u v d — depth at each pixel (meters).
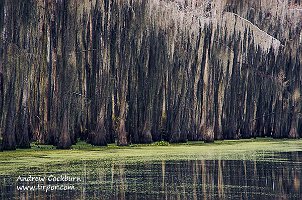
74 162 51.44
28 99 62.19
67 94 64.62
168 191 39.03
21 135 61.69
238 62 79.38
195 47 74.88
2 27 60.53
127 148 64.94
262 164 51.66
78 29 65.38
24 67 61.53
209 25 76.06
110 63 67.81
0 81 60.59
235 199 36.62
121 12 68.06
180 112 73.31
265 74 84.50
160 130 72.44
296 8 88.94
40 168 47.38
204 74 75.88
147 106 70.38
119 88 68.44
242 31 78.94
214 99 76.75
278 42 82.56
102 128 66.12
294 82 86.94
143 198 36.66
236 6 83.81
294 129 86.56
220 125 78.31
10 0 60.72
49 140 65.06
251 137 84.44
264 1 85.56
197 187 40.59
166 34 71.75
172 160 54.00
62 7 65.06
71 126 64.69
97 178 43.62
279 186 41.19
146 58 70.06
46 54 64.50
